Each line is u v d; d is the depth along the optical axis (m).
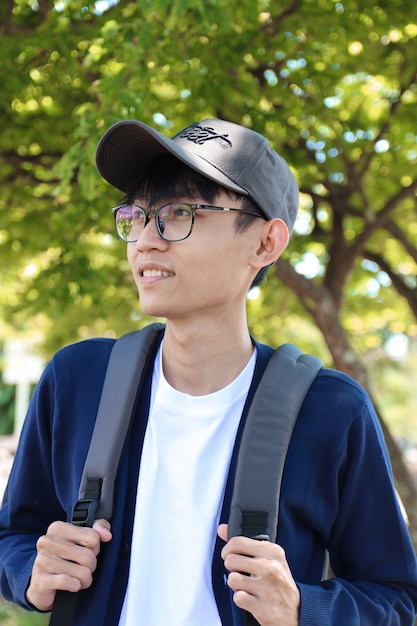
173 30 3.45
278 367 1.55
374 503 1.55
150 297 1.48
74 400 1.60
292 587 1.34
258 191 1.52
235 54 4.14
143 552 1.45
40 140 5.23
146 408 1.56
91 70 4.16
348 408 1.53
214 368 1.54
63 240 5.20
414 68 4.79
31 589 1.42
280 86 4.63
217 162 1.49
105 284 5.79
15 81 4.25
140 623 1.42
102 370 1.62
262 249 1.58
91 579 1.40
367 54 4.69
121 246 5.78
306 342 9.73
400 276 6.29
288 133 4.83
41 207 5.75
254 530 1.38
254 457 1.44
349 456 1.53
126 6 3.86
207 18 3.28
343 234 5.52
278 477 1.43
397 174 5.69
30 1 4.57
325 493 1.51
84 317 7.59
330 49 4.68
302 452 1.49
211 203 1.48
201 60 4.11
